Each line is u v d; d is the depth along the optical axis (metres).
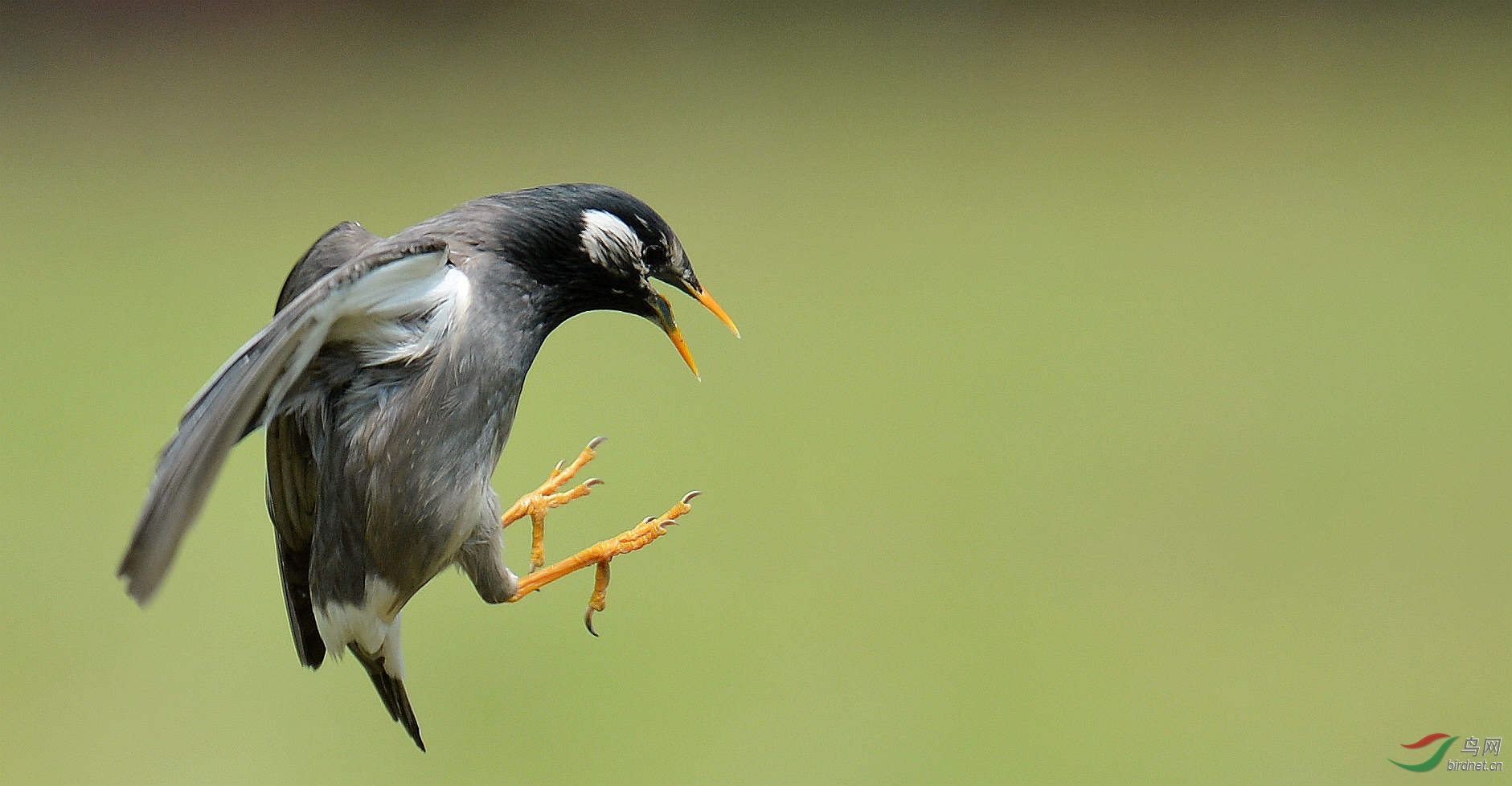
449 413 4.92
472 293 4.92
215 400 4.85
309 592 4.96
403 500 4.92
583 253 4.95
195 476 4.84
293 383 4.91
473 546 4.94
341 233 4.95
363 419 4.93
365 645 4.95
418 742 4.96
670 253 4.96
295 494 4.95
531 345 4.94
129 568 4.83
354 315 4.90
